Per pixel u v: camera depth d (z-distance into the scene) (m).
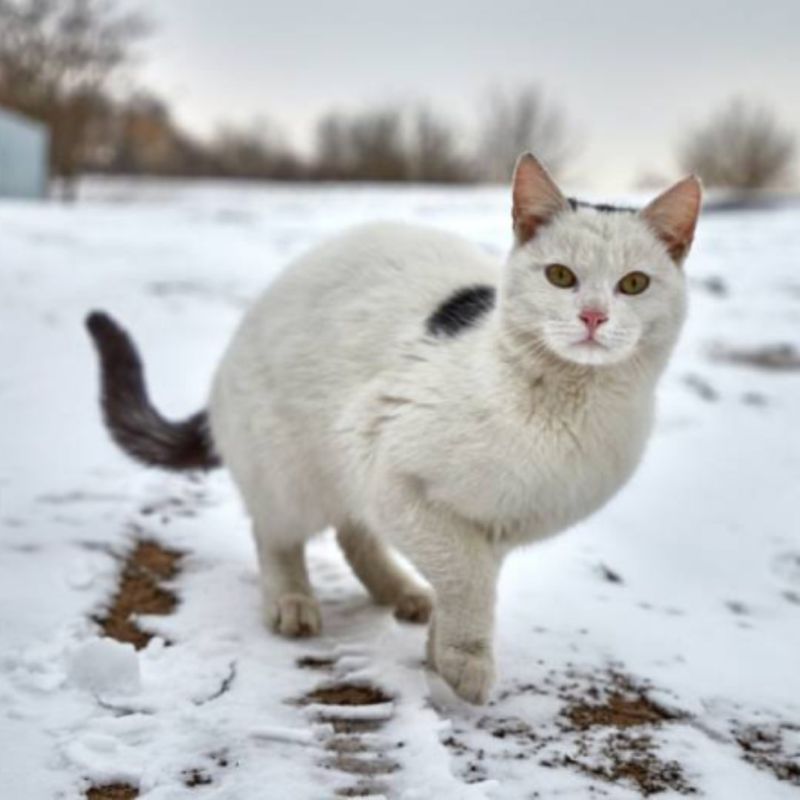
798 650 0.72
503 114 7.68
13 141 4.89
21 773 0.51
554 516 0.64
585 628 0.74
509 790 0.53
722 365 1.61
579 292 0.62
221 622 0.72
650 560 0.88
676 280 0.65
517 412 0.61
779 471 1.13
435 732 0.58
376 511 0.66
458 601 0.63
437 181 7.93
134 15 12.09
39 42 6.72
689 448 1.20
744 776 0.56
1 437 1.08
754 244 2.82
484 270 0.75
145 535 0.87
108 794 0.51
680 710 0.63
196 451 0.86
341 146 8.16
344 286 0.74
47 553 0.79
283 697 0.62
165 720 0.57
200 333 1.67
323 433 0.71
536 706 0.63
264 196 5.20
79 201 5.65
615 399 0.62
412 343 0.68
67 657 0.62
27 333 1.57
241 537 0.88
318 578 0.84
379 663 0.67
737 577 0.85
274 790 0.51
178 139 8.41
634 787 0.54
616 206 0.69
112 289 1.96
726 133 6.80
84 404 1.23
